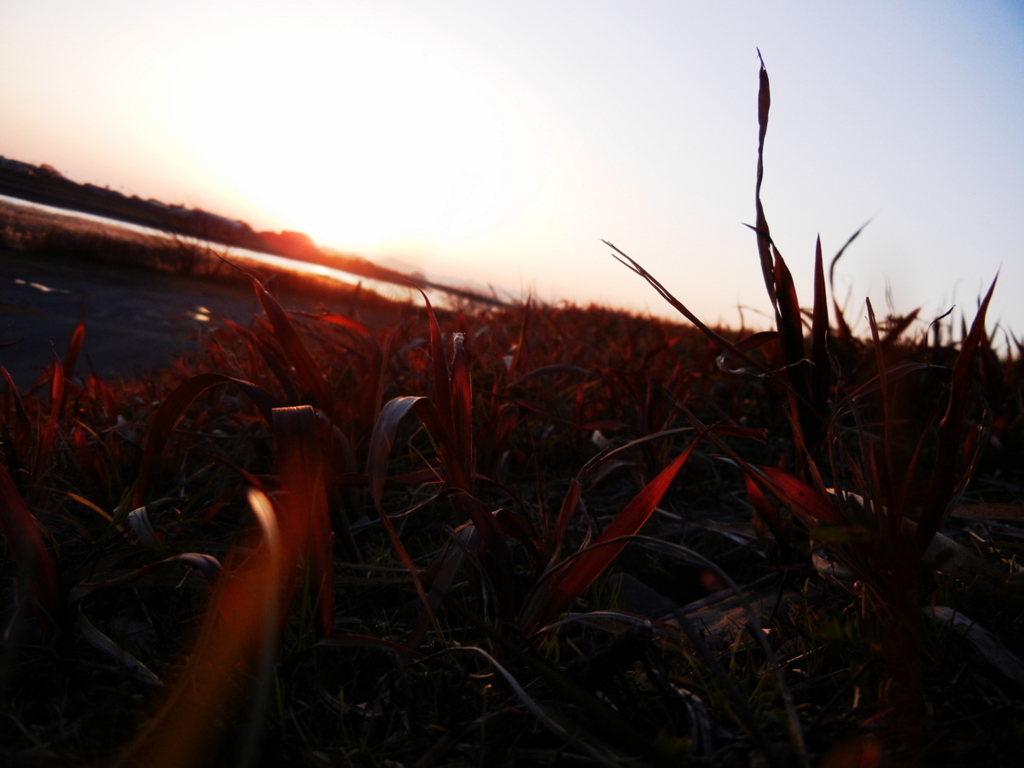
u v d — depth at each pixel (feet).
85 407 8.29
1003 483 7.18
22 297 27.43
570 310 23.73
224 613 3.30
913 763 2.78
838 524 3.81
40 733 3.18
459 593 4.73
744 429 4.91
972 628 3.56
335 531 5.23
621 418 8.91
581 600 4.85
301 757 3.03
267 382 8.70
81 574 4.29
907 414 4.90
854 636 3.17
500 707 3.47
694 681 3.60
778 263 4.71
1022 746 2.80
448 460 4.24
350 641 3.27
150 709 3.29
